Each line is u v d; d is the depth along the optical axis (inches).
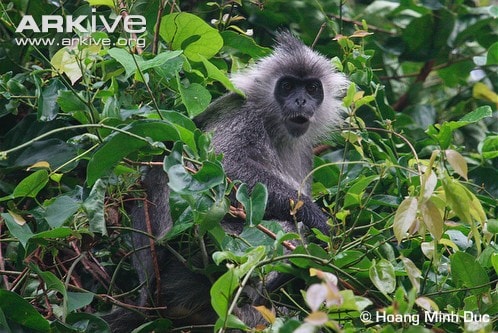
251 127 353.1
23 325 252.2
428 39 420.2
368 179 275.1
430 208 225.9
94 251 303.3
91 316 259.9
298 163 380.5
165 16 304.8
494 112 413.7
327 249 272.7
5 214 259.9
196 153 254.7
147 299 297.7
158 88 304.7
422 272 271.0
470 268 253.6
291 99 367.2
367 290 247.0
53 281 258.2
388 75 441.4
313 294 181.5
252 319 301.3
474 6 460.1
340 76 385.7
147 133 260.1
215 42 311.0
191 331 298.2
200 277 305.0
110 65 302.7
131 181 280.8
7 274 277.4
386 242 264.2
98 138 266.7
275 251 239.9
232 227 308.0
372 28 415.5
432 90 446.9
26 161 301.3
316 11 399.5
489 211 313.7
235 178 332.2
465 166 226.1
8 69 331.0
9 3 338.6
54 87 291.6
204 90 280.8
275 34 394.3
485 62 363.9
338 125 385.4
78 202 259.9
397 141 358.3
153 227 310.7
